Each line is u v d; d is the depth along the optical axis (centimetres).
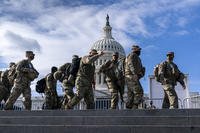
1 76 1812
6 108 1555
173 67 1543
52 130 1366
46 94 1798
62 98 1814
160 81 1545
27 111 1432
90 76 1557
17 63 1609
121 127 1313
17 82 1578
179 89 2309
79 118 1370
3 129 1399
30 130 1380
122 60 1596
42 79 1830
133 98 1513
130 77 1512
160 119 1310
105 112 1369
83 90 1527
